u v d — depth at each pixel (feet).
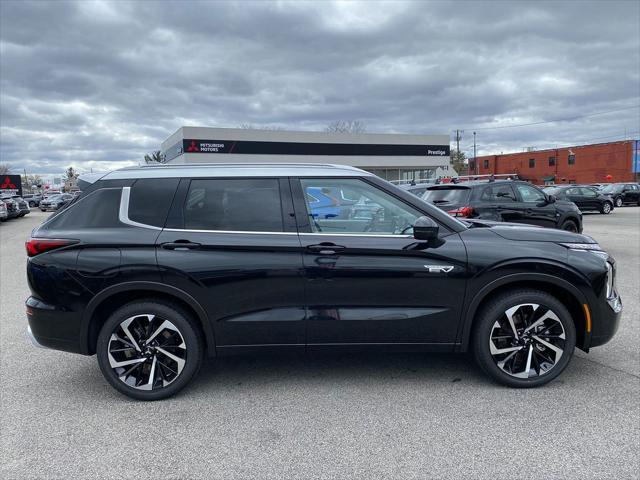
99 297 11.41
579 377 12.69
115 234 11.58
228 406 11.48
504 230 12.42
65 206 12.19
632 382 12.33
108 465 9.14
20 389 12.64
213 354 11.82
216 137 120.16
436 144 148.87
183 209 11.81
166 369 11.90
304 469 8.90
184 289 11.38
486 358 11.95
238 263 11.43
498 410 10.98
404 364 13.89
